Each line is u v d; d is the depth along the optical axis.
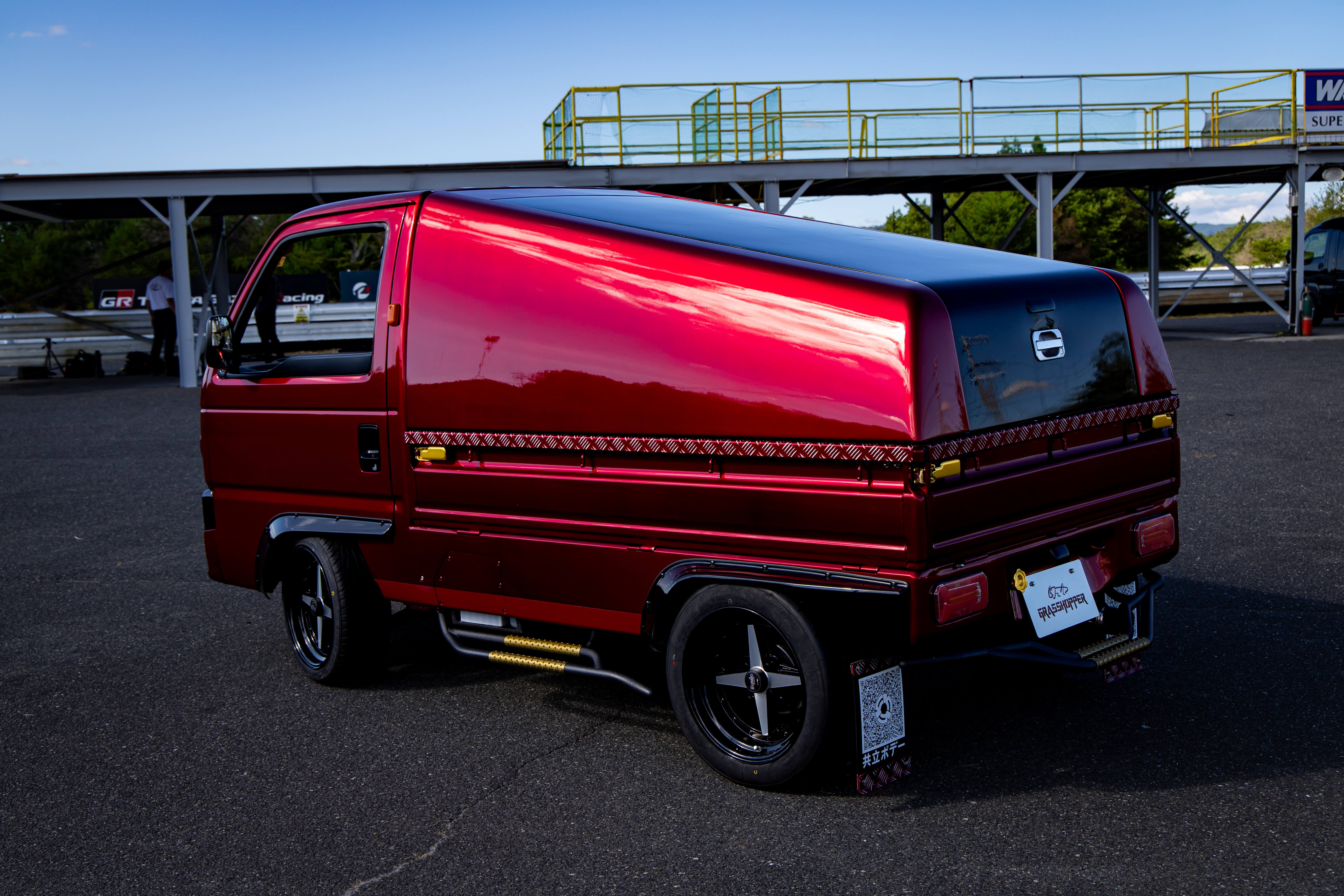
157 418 14.56
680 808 3.31
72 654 5.14
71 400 17.38
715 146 18.86
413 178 18.39
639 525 3.54
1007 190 24.20
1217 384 13.88
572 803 3.38
